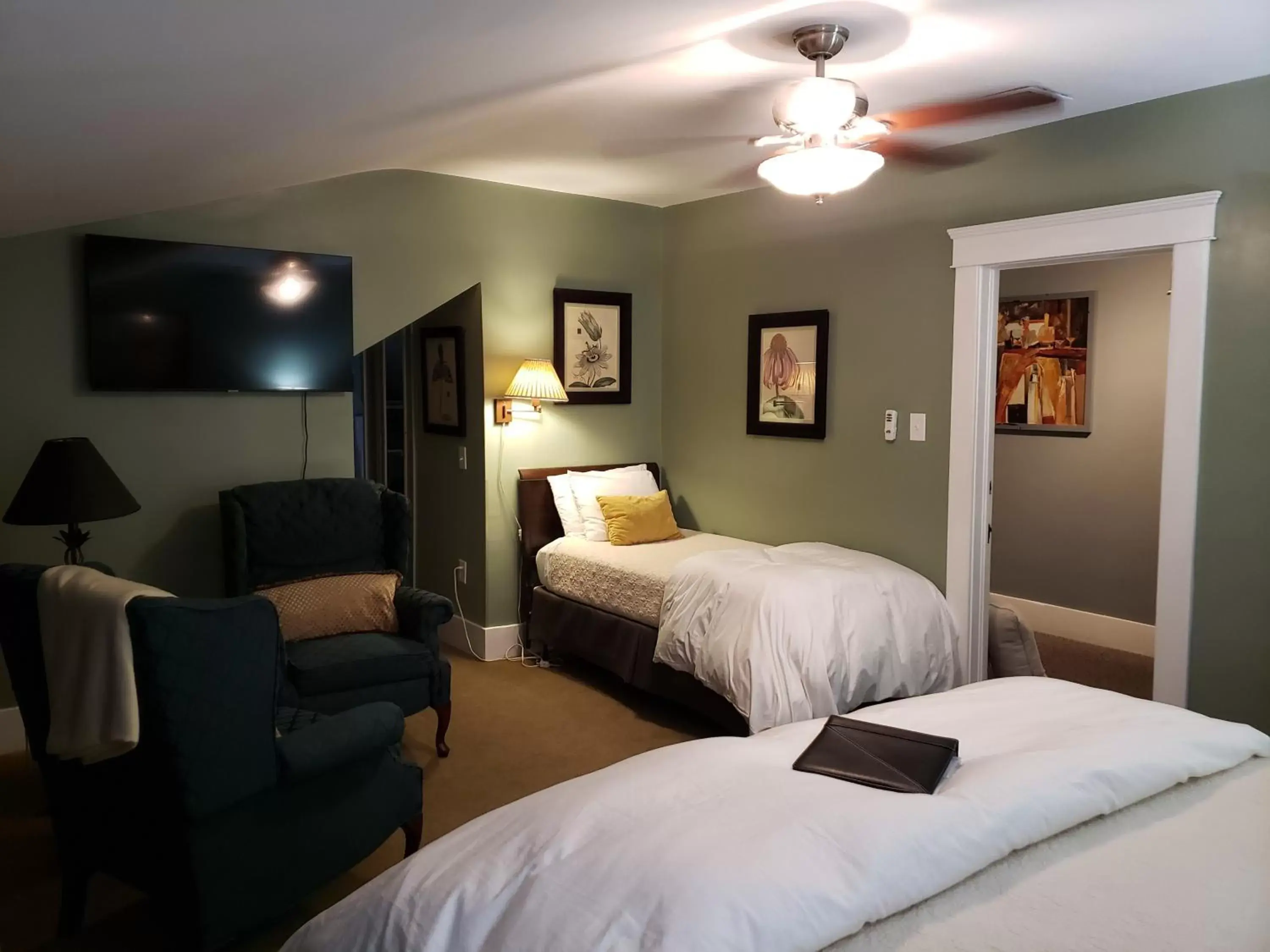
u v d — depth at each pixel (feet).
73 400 11.93
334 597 11.74
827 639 11.04
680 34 7.41
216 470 13.03
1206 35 8.16
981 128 11.55
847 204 13.91
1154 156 10.43
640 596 13.37
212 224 12.66
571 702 13.98
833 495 14.44
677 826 4.71
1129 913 4.50
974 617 12.69
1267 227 9.62
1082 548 16.76
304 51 6.18
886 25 7.68
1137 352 15.74
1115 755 5.70
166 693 6.41
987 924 4.43
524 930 4.13
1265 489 9.78
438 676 11.58
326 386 13.58
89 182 9.11
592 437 16.88
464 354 16.02
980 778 5.30
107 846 7.50
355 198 13.85
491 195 15.23
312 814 7.58
